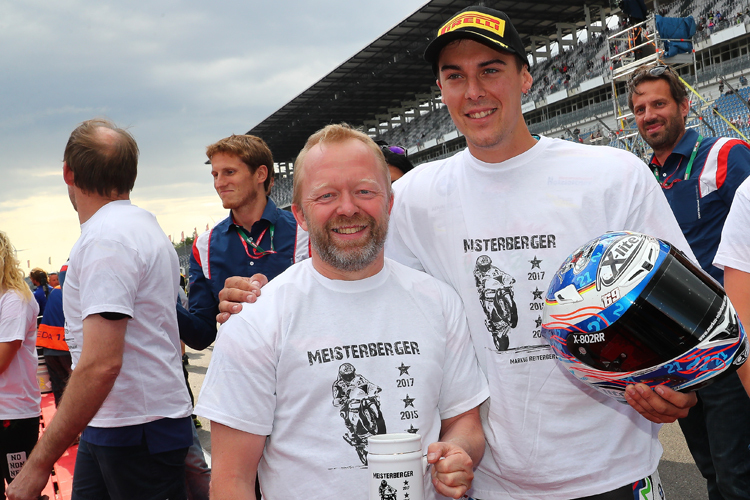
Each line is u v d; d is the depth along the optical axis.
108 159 2.33
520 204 1.74
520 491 1.76
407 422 1.49
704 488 3.61
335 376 1.47
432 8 27.50
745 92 19.94
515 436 1.71
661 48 10.50
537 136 1.90
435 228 1.88
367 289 1.56
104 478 2.34
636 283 1.31
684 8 24.47
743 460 2.72
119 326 2.11
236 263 3.06
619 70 11.80
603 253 1.38
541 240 1.72
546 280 1.71
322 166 1.50
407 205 1.95
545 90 30.02
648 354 1.31
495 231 1.76
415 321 1.58
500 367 1.73
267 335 1.49
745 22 21.20
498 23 1.69
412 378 1.52
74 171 2.35
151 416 2.30
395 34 29.94
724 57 22.89
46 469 2.13
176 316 2.58
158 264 2.33
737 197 1.91
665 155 3.59
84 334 2.10
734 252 1.90
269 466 1.51
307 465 1.44
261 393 1.47
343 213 1.47
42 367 6.39
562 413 1.70
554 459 1.69
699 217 3.28
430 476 1.54
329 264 1.52
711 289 1.34
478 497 1.85
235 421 1.44
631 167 1.74
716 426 2.78
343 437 1.45
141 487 2.31
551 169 1.74
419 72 35.34
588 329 1.34
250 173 3.02
